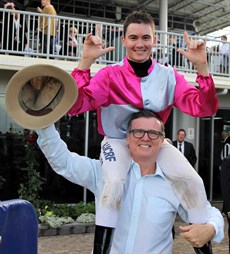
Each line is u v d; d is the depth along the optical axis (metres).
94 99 1.95
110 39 9.02
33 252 1.98
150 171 2.00
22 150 8.63
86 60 1.91
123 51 8.92
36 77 1.81
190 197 1.94
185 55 1.92
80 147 9.16
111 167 1.93
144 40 1.97
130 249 1.95
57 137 1.94
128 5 17.31
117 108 2.00
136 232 1.96
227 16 18.33
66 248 6.29
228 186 3.91
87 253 6.04
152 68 2.03
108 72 1.99
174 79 2.08
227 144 10.09
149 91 2.00
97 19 17.27
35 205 7.91
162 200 1.97
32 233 1.97
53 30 8.71
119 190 1.89
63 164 2.00
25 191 8.09
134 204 1.97
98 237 1.87
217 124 10.62
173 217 2.04
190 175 1.94
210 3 16.77
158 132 1.90
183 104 2.05
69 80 1.77
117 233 1.98
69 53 9.14
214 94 1.90
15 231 1.89
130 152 2.01
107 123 2.05
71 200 9.10
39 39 8.95
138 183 1.98
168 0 16.81
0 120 8.51
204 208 1.95
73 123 9.12
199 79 1.91
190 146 8.24
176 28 18.92
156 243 1.96
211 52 10.14
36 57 8.79
